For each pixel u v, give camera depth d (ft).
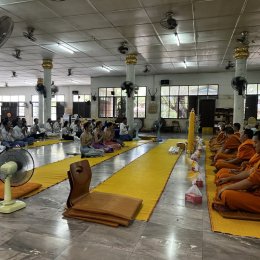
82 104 66.13
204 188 12.44
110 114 55.47
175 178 14.37
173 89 52.49
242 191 9.19
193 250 6.86
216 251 6.82
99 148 22.56
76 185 9.34
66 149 25.52
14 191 10.96
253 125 31.68
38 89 38.45
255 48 31.37
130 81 35.37
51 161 18.90
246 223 8.40
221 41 28.89
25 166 10.11
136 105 54.60
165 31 25.59
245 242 7.27
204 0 18.80
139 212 9.32
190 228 8.16
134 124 37.29
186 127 52.03
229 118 49.14
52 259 6.43
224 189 9.23
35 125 35.17
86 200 9.49
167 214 9.29
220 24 23.66
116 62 40.34
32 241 7.29
